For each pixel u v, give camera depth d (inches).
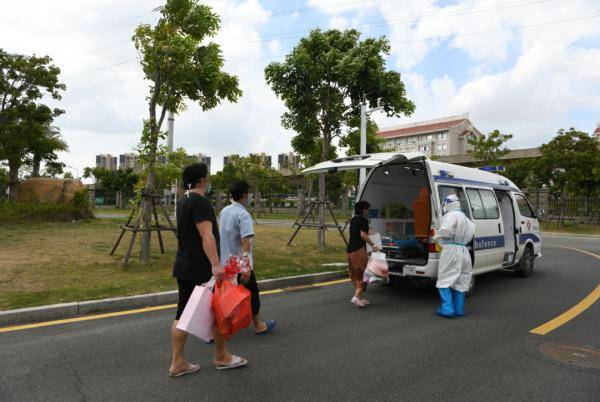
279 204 1740.9
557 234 888.9
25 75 750.5
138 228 330.6
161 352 169.2
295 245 498.9
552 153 971.3
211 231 142.5
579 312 237.3
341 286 311.1
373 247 247.4
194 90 367.9
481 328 206.1
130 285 269.6
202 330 142.3
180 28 356.8
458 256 227.8
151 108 349.7
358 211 252.2
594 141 956.6
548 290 300.0
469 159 1579.7
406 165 290.0
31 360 159.5
